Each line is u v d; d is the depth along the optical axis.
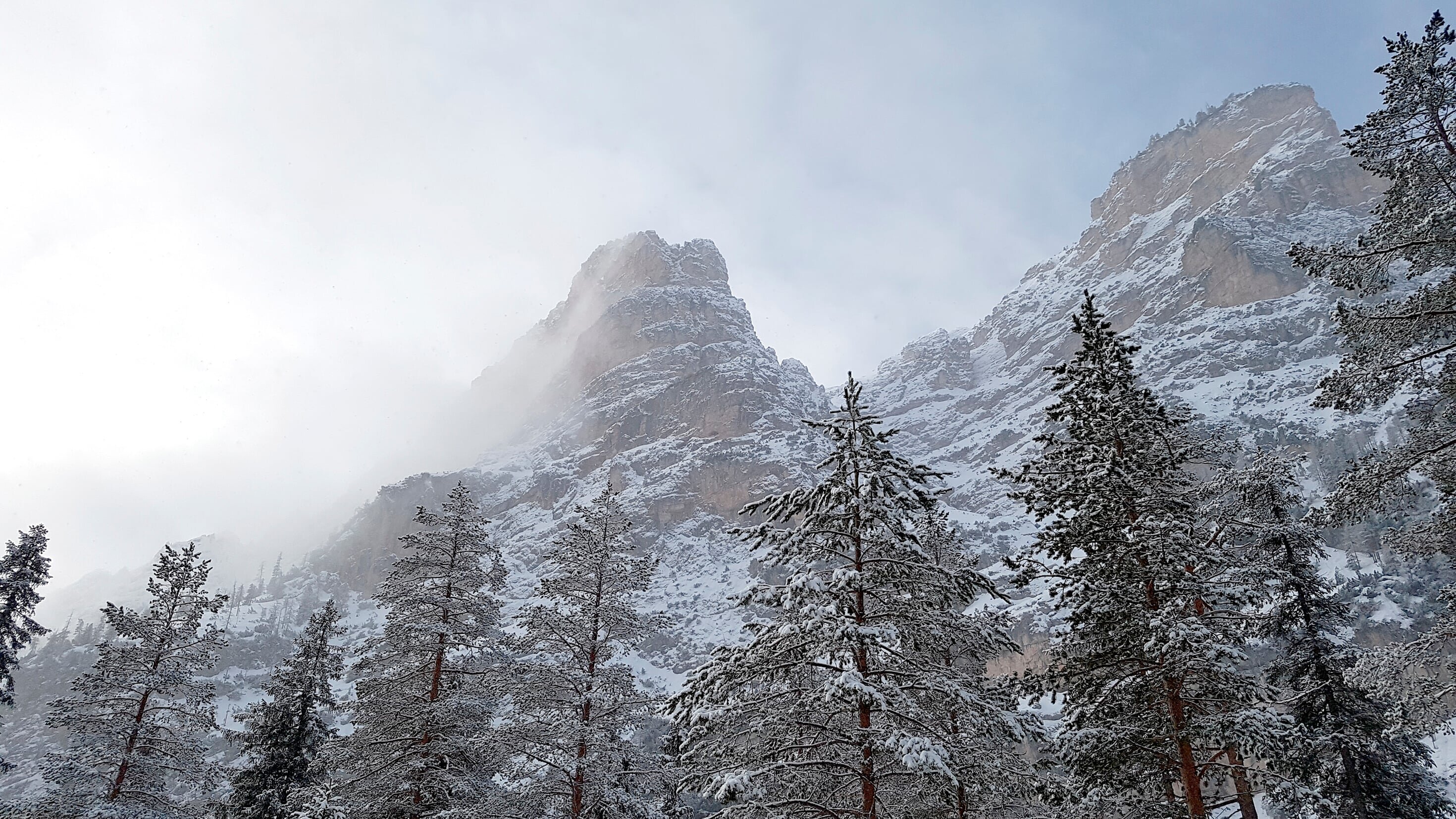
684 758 13.29
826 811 12.20
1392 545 15.50
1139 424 14.14
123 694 26.62
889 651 13.12
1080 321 15.50
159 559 28.89
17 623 28.91
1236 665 12.16
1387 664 14.37
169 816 25.73
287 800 27.44
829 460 14.67
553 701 22.17
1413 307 14.73
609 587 24.86
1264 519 19.36
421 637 25.23
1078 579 14.05
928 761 11.25
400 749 24.12
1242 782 13.09
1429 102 15.30
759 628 14.23
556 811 20.55
